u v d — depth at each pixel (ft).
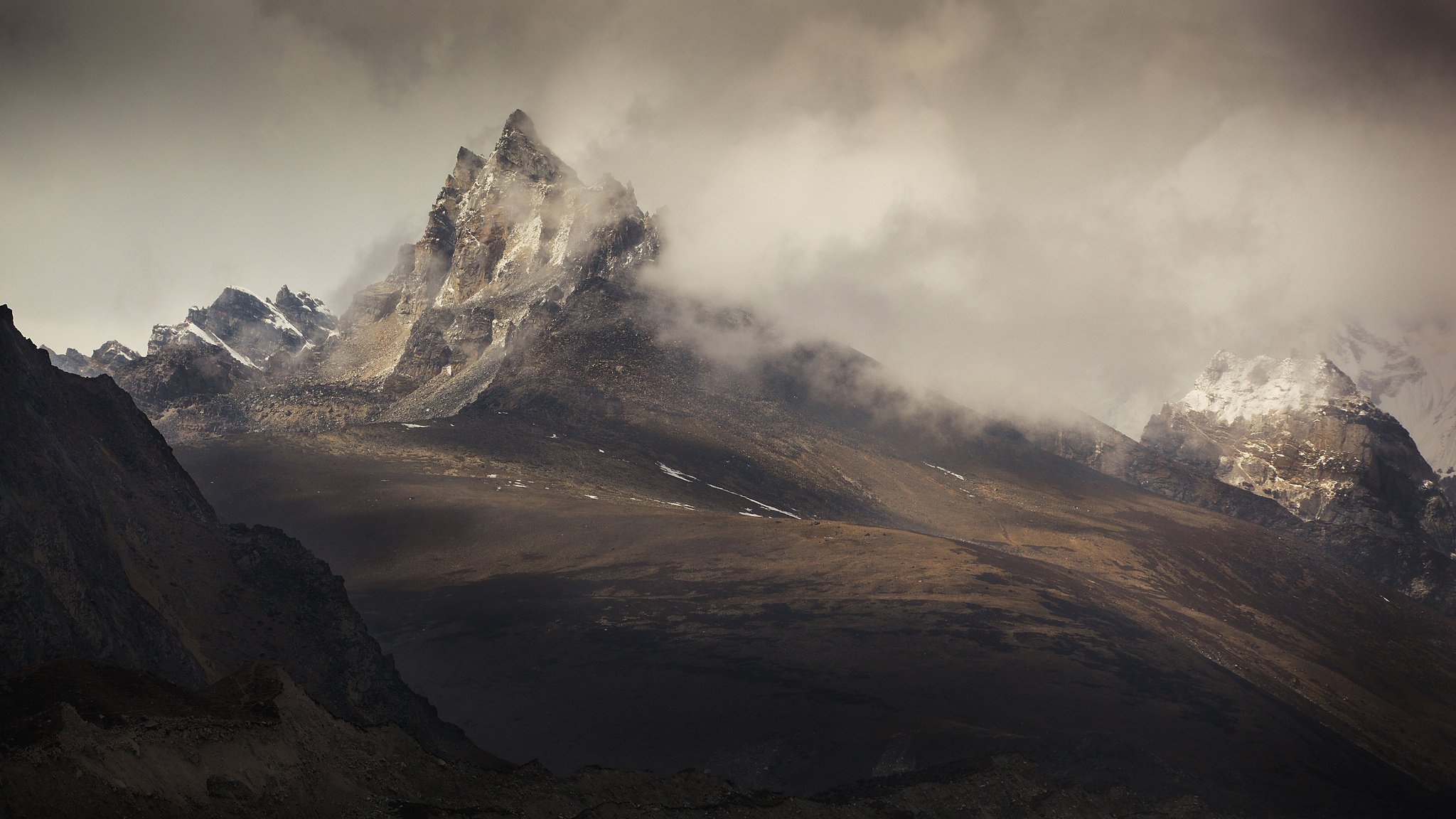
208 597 610.24
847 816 535.19
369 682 631.15
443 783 418.10
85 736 310.24
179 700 369.30
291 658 604.49
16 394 561.84
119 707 344.90
